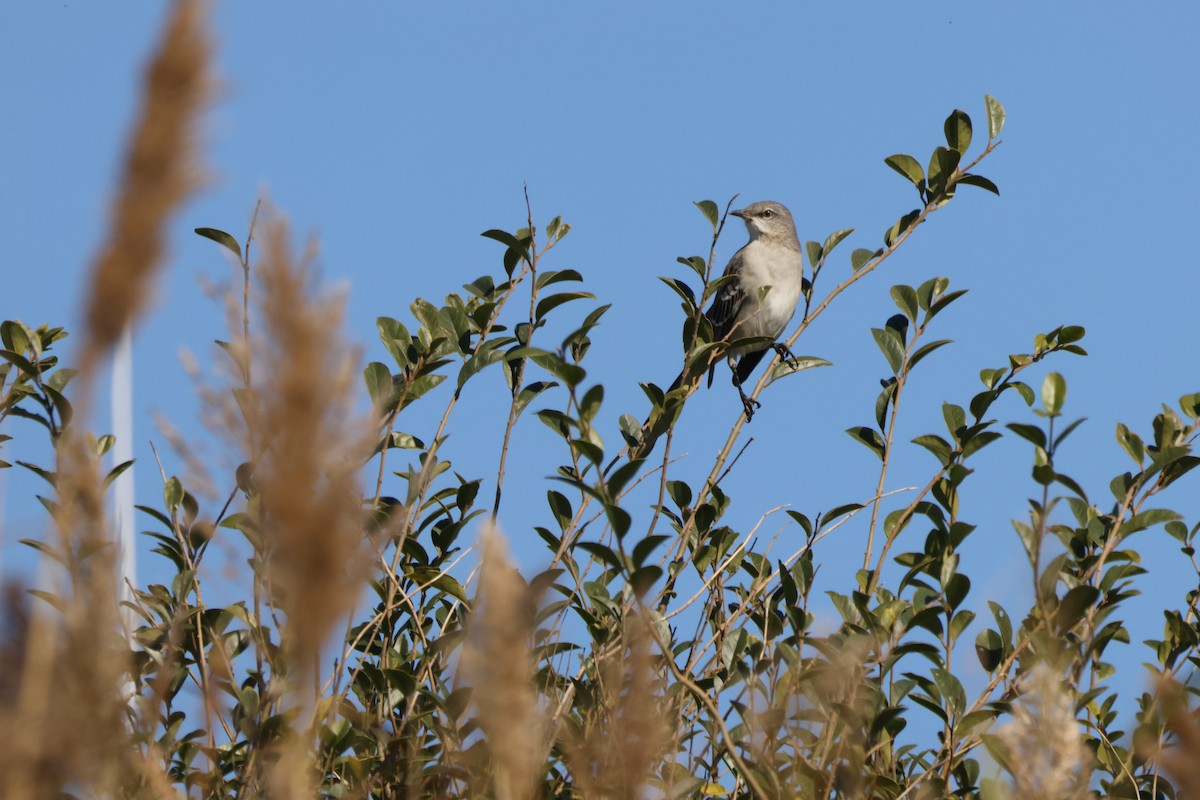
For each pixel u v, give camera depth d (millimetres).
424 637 7863
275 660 6129
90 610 2906
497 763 3201
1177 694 5676
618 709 4746
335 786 7000
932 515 8242
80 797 3312
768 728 6379
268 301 2605
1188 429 8594
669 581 8789
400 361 9125
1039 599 6141
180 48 2258
